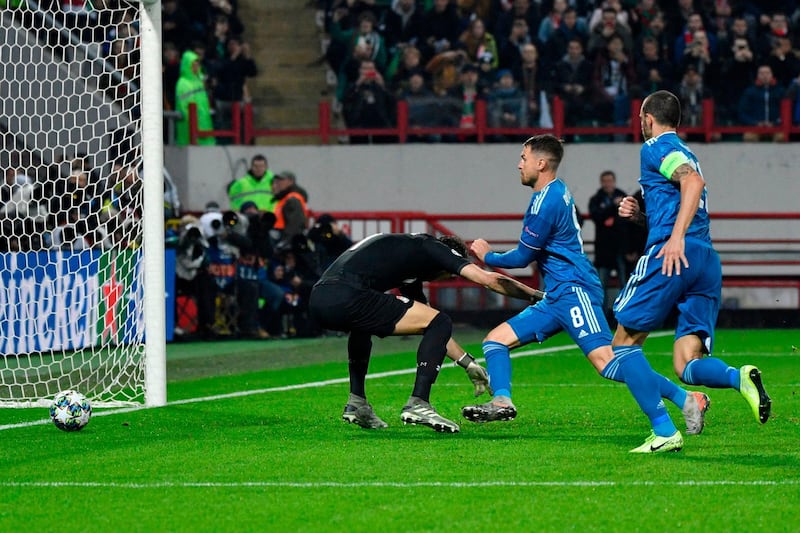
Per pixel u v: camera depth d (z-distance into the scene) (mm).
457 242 25875
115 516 18031
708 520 17391
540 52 66688
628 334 23266
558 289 24719
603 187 59062
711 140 65938
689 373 23781
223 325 54281
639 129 65188
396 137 67375
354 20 69938
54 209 46375
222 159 66562
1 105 50625
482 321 62250
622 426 27062
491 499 18859
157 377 31688
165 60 68562
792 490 19391
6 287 43250
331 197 67062
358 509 18250
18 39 51094
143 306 32812
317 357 46250
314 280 55062
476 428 26922
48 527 17406
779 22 67562
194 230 52500
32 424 28047
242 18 77312
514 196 66438
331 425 27531
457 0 70312
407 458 22625
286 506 18531
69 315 44031
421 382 25031
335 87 75125
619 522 17328
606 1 67500
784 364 42219
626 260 58781
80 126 46781
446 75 66562
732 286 61531
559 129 65312
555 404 31297
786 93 65875
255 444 24641
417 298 26562
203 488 20000
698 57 65688
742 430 25984
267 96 75500
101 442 25141
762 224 65250
